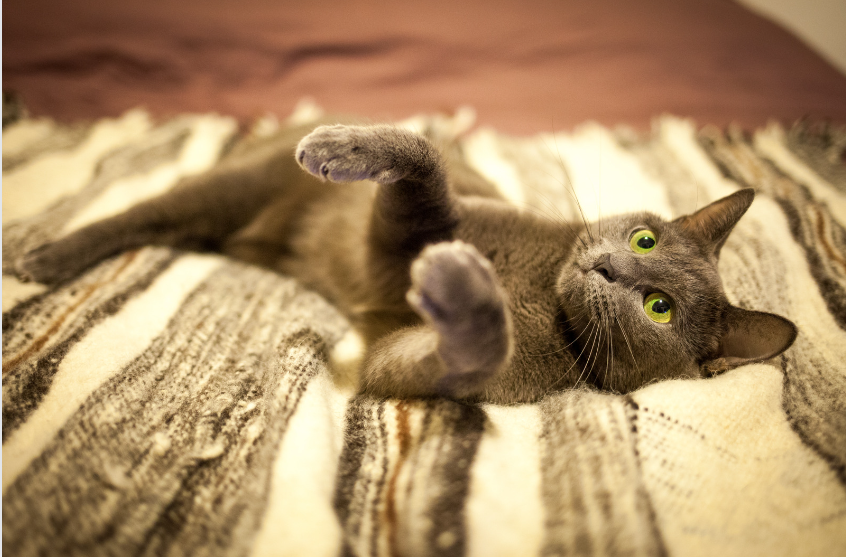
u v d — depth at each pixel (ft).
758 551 0.88
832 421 1.07
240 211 1.45
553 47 2.14
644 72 2.08
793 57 2.20
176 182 1.50
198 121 1.84
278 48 2.04
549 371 1.17
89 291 1.24
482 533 0.86
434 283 0.90
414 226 1.24
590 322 1.18
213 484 0.92
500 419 1.05
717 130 1.87
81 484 0.89
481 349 0.95
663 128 1.88
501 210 1.31
